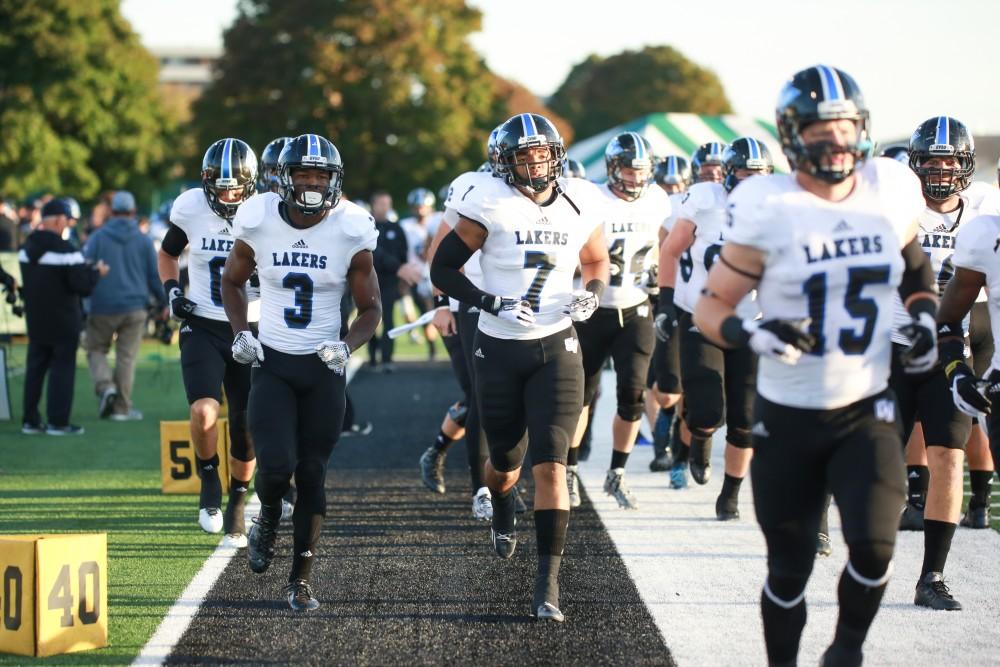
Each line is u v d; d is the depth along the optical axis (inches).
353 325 380.8
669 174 662.5
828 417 269.4
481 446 486.3
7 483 577.0
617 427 515.5
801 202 268.5
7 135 2518.5
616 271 511.8
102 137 2679.6
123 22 2743.6
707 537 464.8
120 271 788.0
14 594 331.3
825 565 423.5
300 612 370.6
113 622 361.1
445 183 2716.5
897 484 263.1
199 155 2709.2
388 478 592.4
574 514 508.7
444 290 373.4
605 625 356.2
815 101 262.7
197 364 459.5
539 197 372.5
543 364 370.6
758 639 341.7
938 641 338.3
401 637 346.6
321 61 2561.5
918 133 416.2
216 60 2682.1
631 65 4148.6
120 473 603.8
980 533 470.0
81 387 964.6
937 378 378.3
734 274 273.4
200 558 435.5
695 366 488.7
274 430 362.0
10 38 2539.4
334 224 378.3
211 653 333.7
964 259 349.1
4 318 1009.5
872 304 269.1
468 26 2751.0
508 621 360.8
